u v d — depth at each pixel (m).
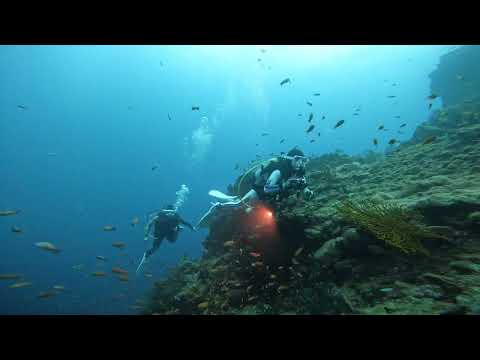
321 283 3.73
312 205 5.34
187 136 95.00
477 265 2.55
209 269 6.42
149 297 7.82
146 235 8.79
